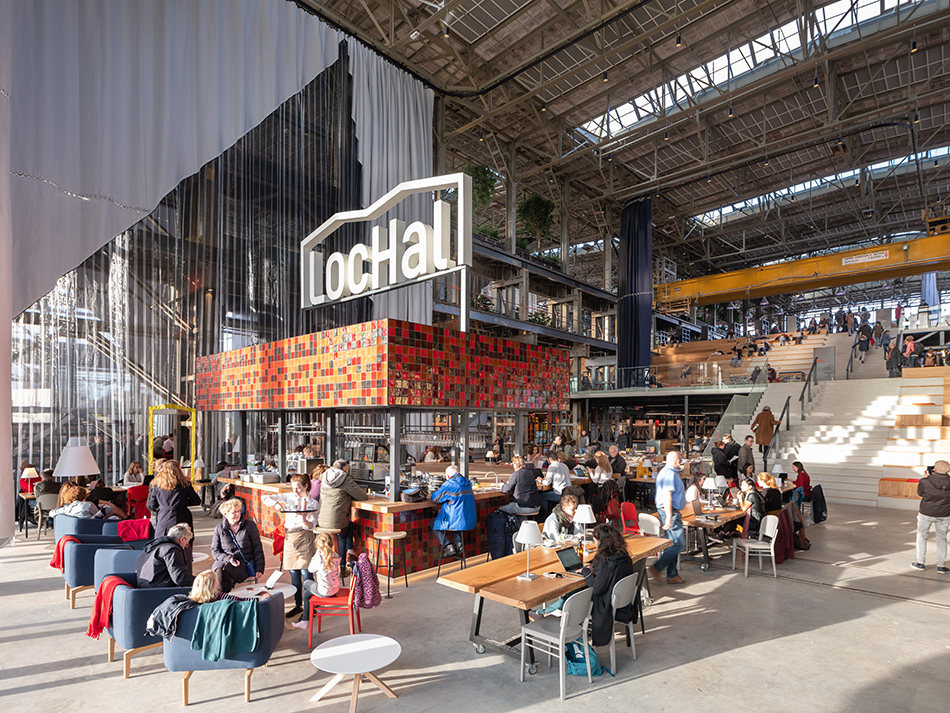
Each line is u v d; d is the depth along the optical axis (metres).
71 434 11.66
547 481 8.67
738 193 27.56
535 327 24.16
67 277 11.76
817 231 34.34
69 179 10.55
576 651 4.45
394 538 6.86
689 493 7.80
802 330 26.95
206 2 13.05
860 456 13.58
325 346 7.91
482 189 21.91
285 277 15.18
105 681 4.20
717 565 7.61
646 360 24.62
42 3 10.26
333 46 15.91
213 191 13.96
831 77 18.97
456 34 17.47
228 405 10.42
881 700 3.94
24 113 10.03
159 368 12.89
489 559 7.55
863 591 6.42
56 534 6.84
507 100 20.77
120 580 4.53
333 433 9.00
